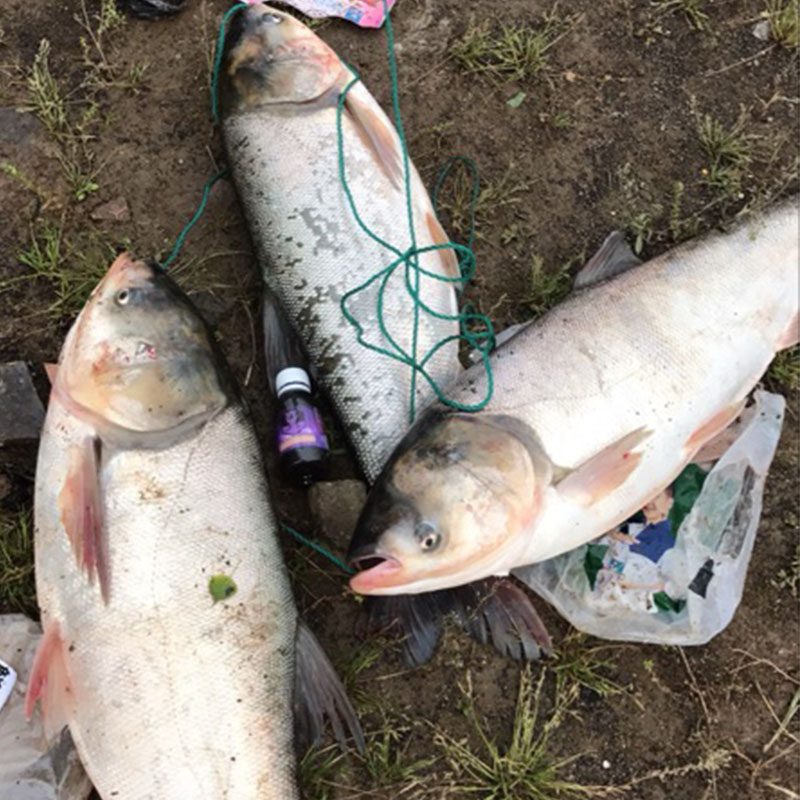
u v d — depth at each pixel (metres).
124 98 1.05
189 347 0.84
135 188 1.04
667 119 1.11
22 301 0.99
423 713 0.94
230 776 0.78
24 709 0.83
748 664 0.97
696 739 0.95
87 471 0.80
